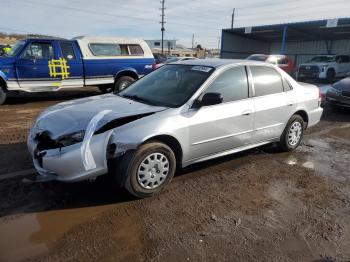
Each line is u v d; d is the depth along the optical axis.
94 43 10.71
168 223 3.33
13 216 3.35
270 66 5.25
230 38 31.39
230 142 4.57
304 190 4.22
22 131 6.56
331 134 7.15
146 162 3.72
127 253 2.85
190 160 4.22
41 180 3.58
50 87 10.05
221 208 3.67
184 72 4.66
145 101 4.32
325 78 20.53
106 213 3.47
